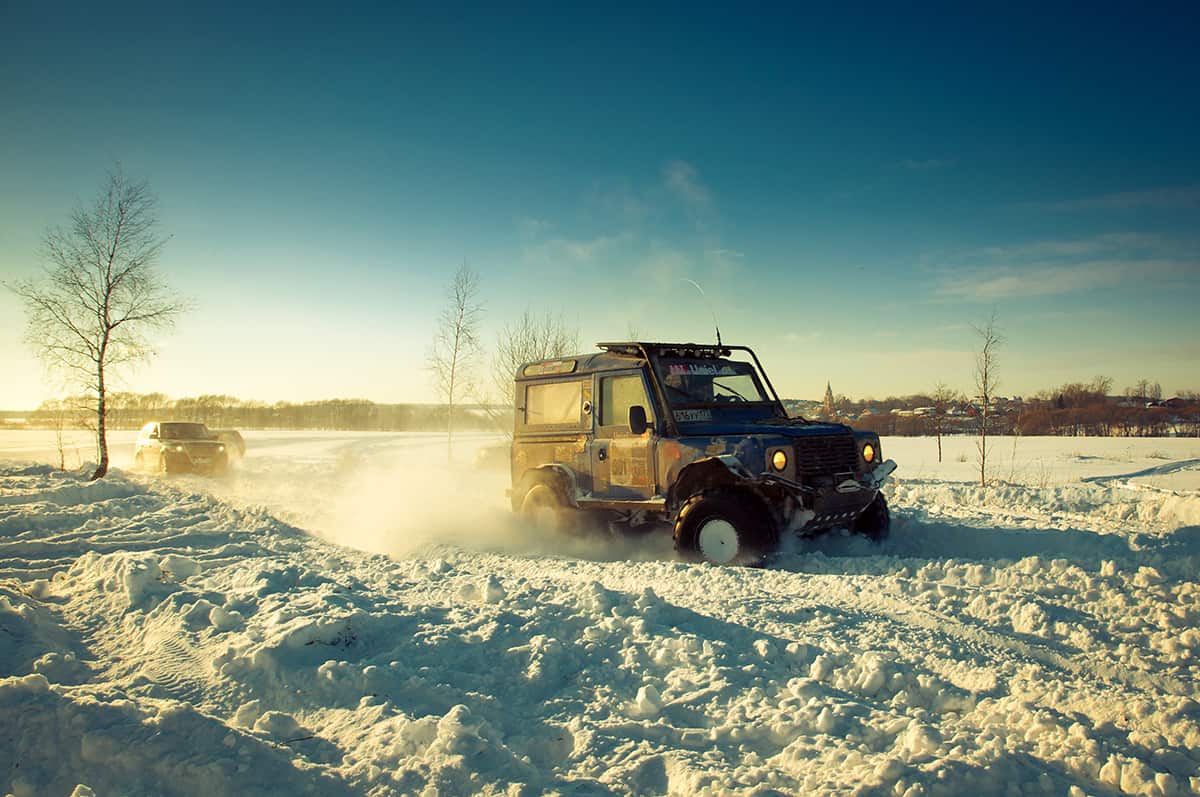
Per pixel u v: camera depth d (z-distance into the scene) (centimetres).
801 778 290
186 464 2030
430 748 295
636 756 305
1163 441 4641
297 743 306
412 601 492
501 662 393
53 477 1581
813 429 771
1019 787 285
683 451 762
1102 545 746
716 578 625
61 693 306
